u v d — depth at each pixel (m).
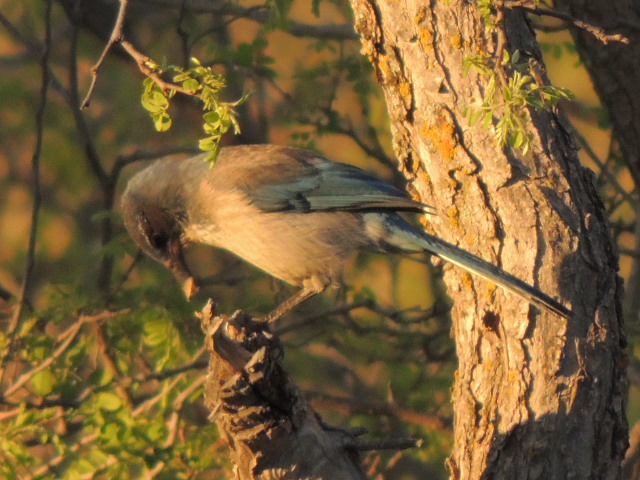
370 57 9.64
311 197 10.97
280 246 11.05
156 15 18.17
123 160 14.98
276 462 7.86
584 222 8.91
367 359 14.95
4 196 18.80
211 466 12.90
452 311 9.50
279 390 7.83
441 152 9.20
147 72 8.21
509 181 8.98
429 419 14.20
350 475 7.87
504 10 9.17
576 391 8.55
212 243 11.61
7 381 14.43
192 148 14.93
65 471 12.77
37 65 18.22
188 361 13.59
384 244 10.91
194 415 14.36
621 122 12.79
